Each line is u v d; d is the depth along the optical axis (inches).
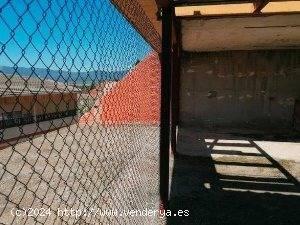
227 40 356.2
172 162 264.8
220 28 286.5
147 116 343.9
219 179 222.7
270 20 255.9
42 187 189.9
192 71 450.9
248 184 212.5
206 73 448.1
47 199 168.7
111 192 173.2
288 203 180.7
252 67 436.1
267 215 164.9
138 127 253.9
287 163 264.1
